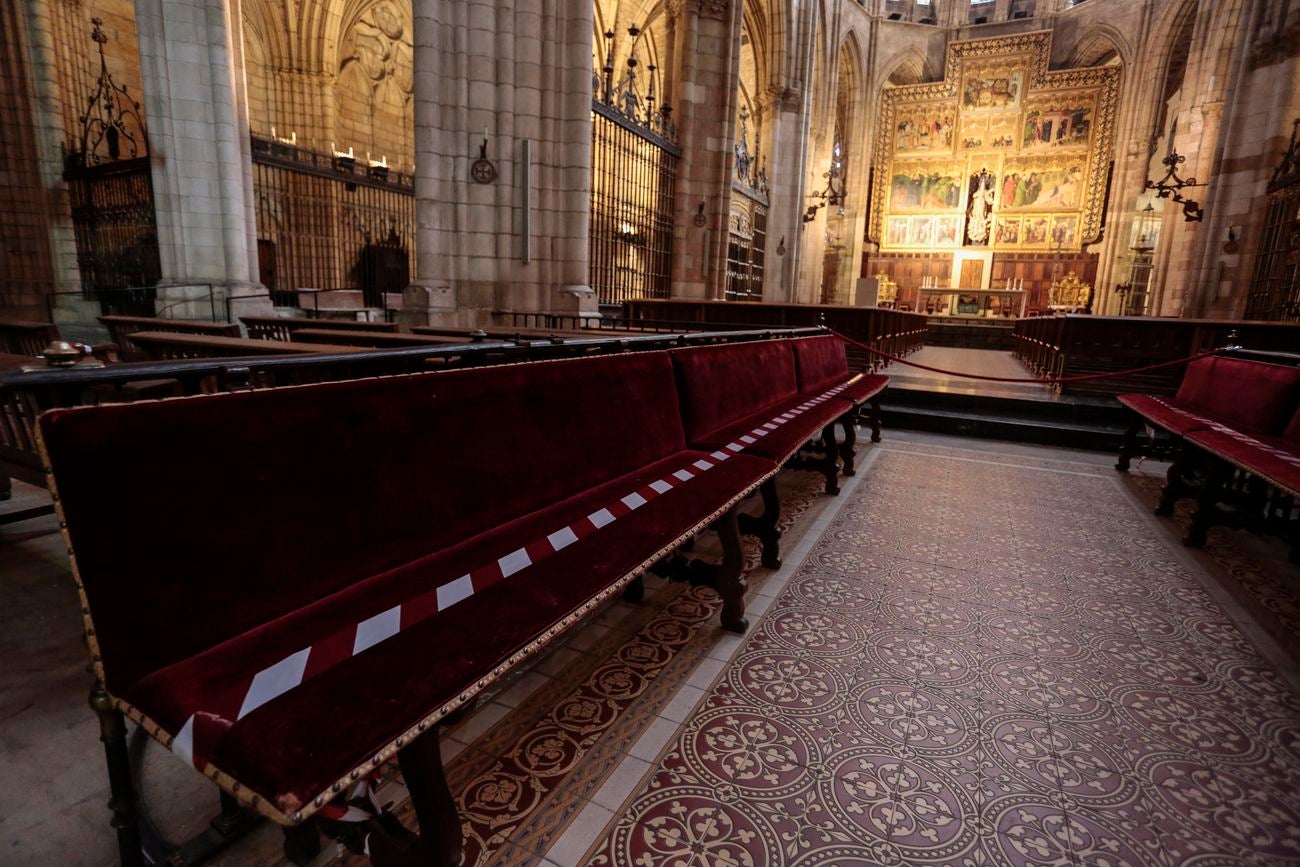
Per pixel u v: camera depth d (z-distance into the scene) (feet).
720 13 45.19
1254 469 10.20
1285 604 10.07
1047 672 8.04
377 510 5.33
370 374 9.11
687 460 9.50
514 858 5.16
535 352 8.55
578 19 29.58
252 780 3.23
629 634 8.77
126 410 3.84
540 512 7.01
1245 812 5.82
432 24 27.53
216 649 4.06
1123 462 18.56
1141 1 77.41
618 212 43.14
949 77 90.58
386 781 5.97
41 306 43.29
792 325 32.37
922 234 94.58
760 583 10.49
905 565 11.34
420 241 29.12
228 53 35.01
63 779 5.68
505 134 29.35
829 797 5.91
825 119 77.92
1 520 10.29
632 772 6.17
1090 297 85.71
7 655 7.43
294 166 47.50
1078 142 86.17
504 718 6.93
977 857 5.30
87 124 44.32
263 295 36.22
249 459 4.44
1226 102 47.24
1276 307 42.65
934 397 25.45
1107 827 5.63
